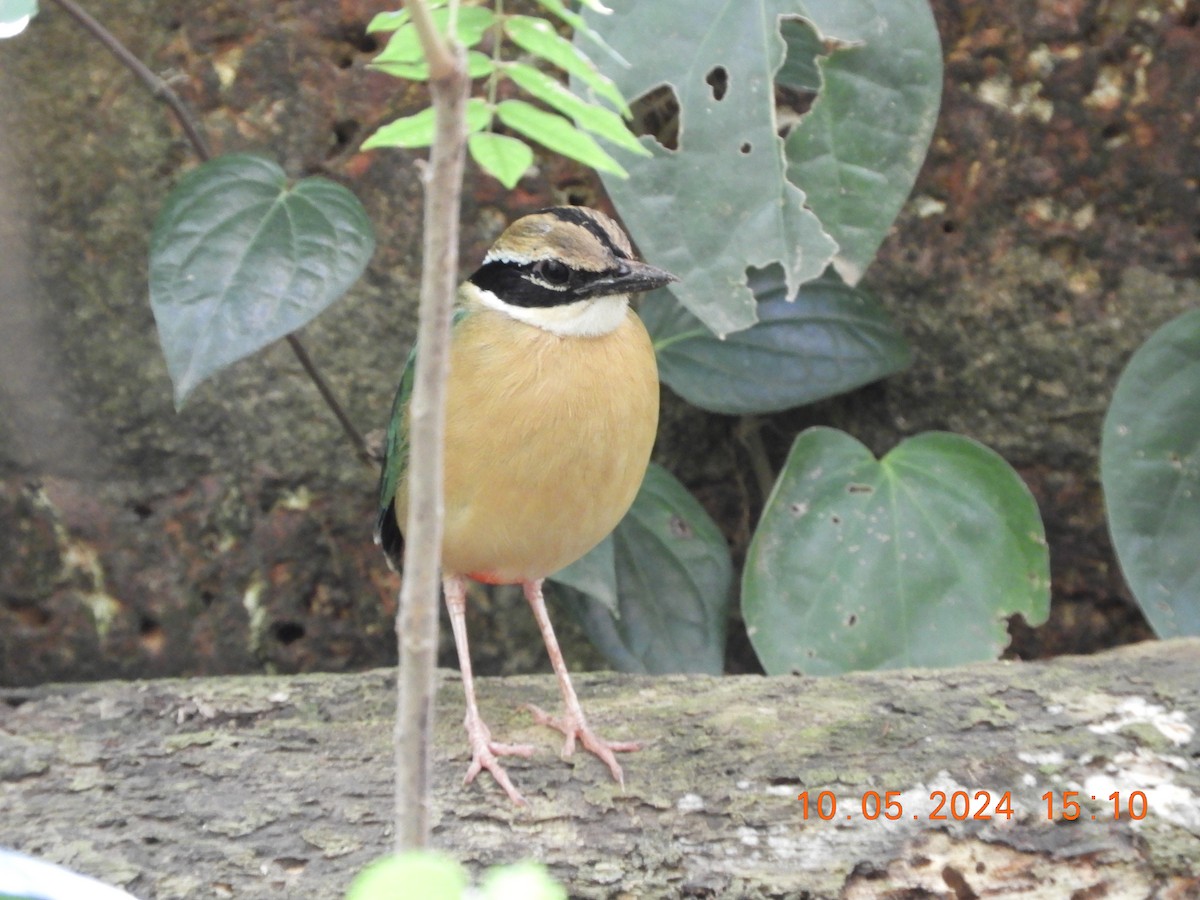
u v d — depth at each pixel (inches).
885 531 414.6
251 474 455.5
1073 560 465.1
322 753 335.0
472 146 192.5
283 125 437.4
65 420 447.2
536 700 366.0
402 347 453.1
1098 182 437.7
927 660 405.1
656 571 441.7
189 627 463.5
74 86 432.5
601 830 315.6
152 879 299.7
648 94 419.8
